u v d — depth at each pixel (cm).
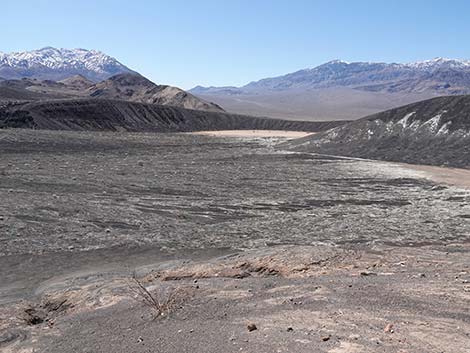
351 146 6844
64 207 2556
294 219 2539
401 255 1658
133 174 4053
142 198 2959
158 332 916
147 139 8881
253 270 1500
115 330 968
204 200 2989
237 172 4466
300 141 7681
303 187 3659
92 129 10975
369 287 1125
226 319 955
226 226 2353
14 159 4700
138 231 2205
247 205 2886
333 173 4534
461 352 736
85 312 1152
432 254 1688
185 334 886
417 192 3519
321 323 888
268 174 4369
